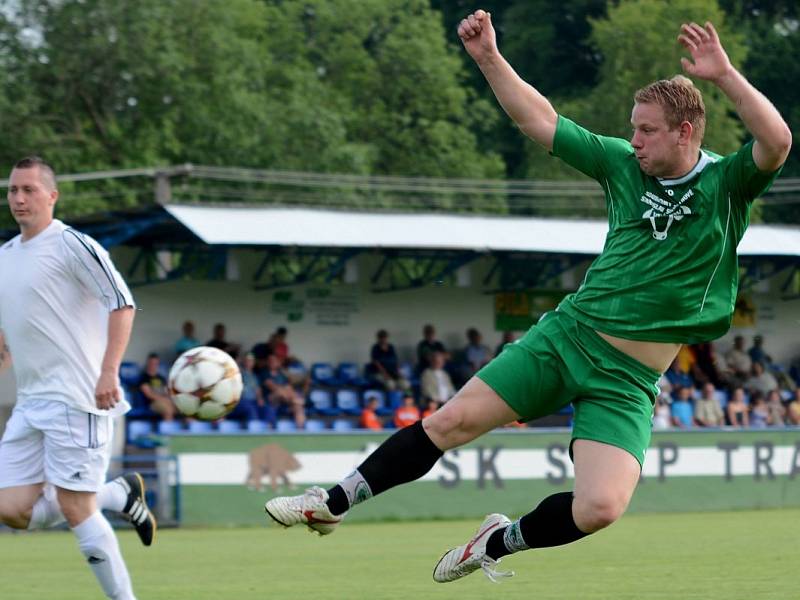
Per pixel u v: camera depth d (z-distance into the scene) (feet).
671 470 172.24
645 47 350.43
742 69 372.58
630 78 349.61
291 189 329.11
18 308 61.00
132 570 95.71
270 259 199.41
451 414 52.24
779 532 128.98
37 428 61.26
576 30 396.37
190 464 153.07
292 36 365.40
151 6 305.32
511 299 216.13
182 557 108.06
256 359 191.11
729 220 51.11
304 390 194.80
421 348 201.26
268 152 329.31
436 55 369.50
